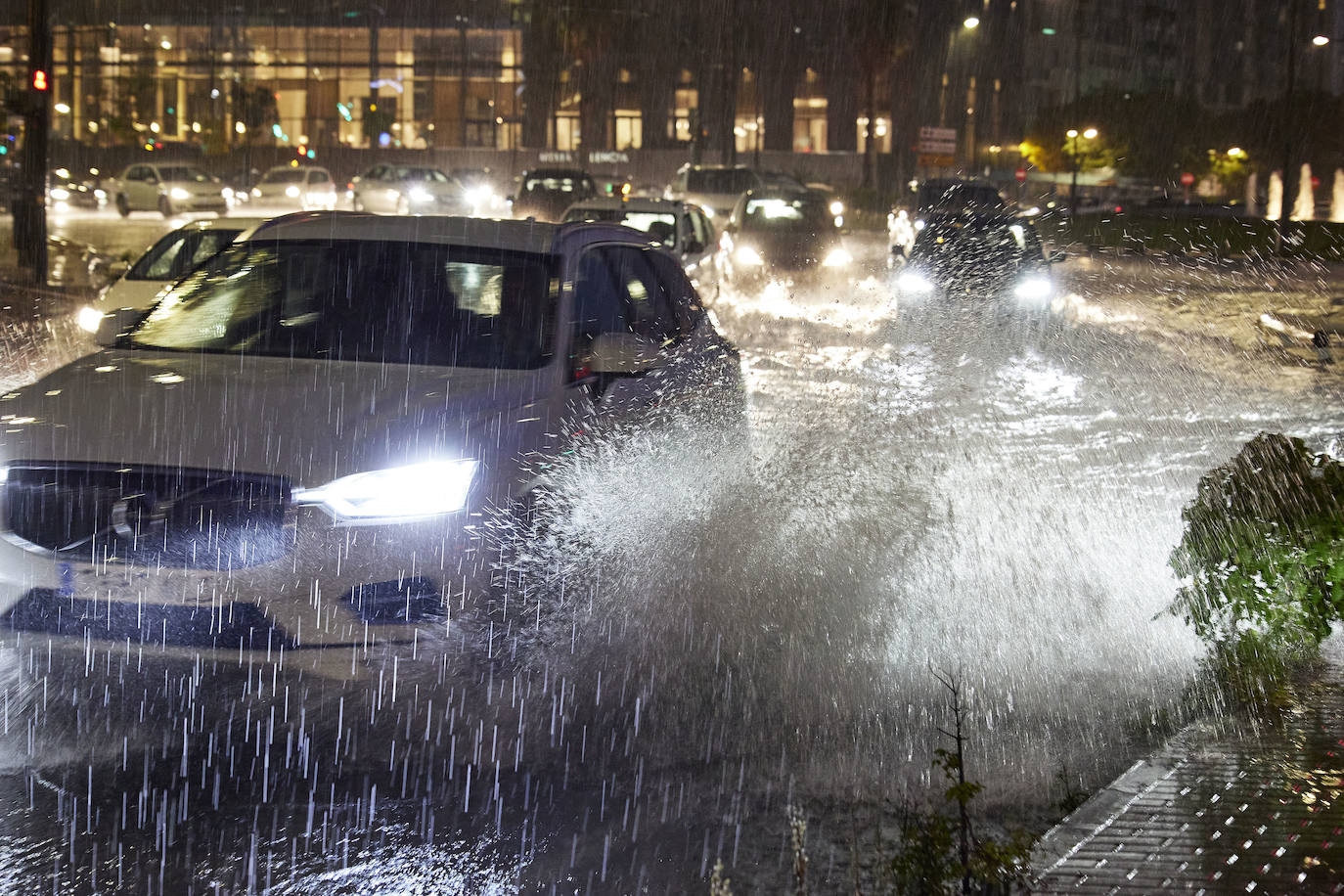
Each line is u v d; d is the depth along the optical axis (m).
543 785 5.34
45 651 5.92
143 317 7.75
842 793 5.34
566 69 92.75
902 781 5.46
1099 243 42.84
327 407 6.26
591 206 24.42
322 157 90.19
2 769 5.36
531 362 7.04
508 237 7.89
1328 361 18.22
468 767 5.48
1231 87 127.88
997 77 100.31
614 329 7.90
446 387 6.57
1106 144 81.62
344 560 5.83
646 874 4.72
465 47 91.62
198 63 90.81
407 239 7.87
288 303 7.50
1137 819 4.86
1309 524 6.27
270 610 5.77
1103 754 5.74
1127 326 22.47
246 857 4.77
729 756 5.64
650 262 8.65
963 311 19.64
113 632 5.82
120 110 89.12
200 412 6.20
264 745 5.61
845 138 97.31
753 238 27.95
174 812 5.06
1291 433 12.52
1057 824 4.93
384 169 58.06
